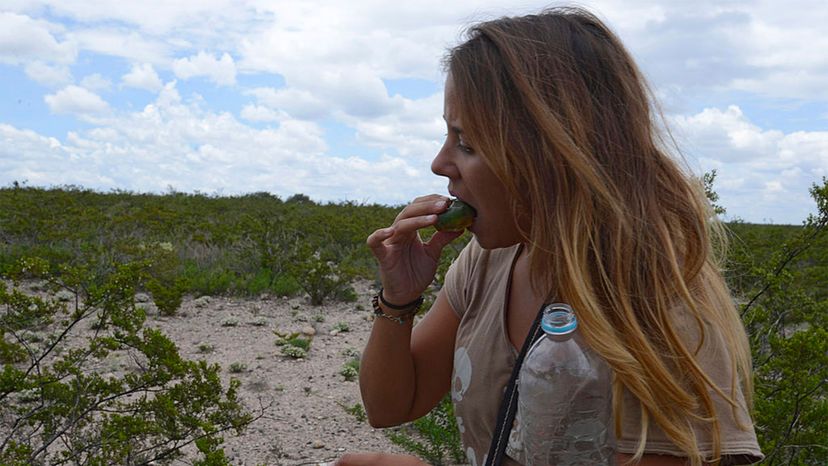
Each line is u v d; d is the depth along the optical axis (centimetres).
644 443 116
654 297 121
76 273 439
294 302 942
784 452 334
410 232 159
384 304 170
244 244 1199
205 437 346
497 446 133
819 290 697
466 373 150
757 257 925
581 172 124
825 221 408
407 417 181
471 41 138
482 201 138
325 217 1706
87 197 2141
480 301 157
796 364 337
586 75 130
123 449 325
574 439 114
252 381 599
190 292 953
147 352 360
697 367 117
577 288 120
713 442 117
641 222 124
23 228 1189
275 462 437
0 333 395
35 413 345
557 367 114
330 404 549
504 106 130
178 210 1994
